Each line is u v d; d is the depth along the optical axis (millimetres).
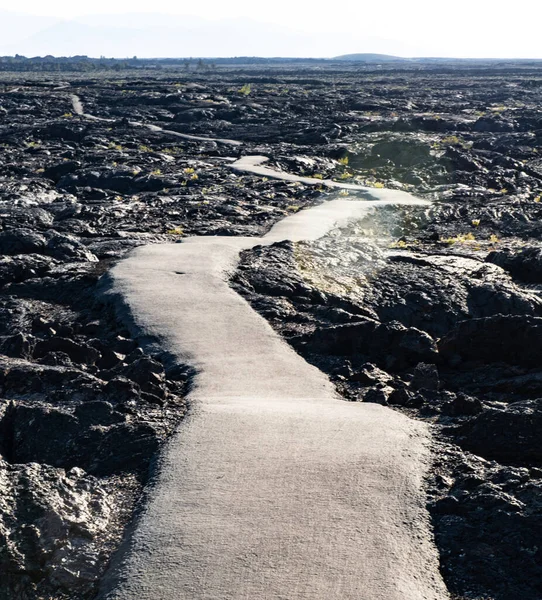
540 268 27625
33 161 60594
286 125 85062
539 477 9828
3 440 11945
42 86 145250
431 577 8117
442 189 49531
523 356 15984
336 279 25438
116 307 19969
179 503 9414
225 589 7820
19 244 28141
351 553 8328
